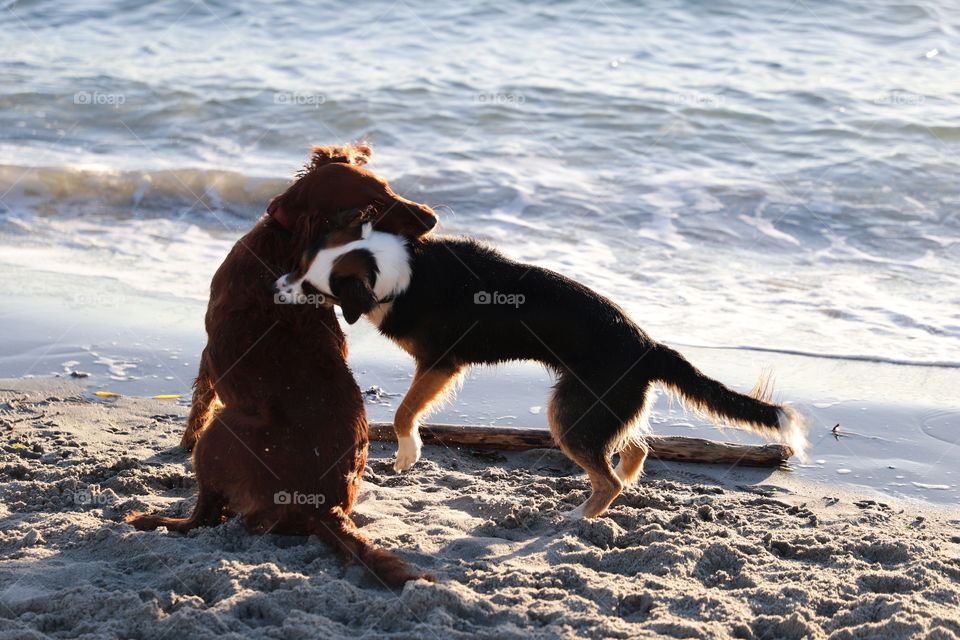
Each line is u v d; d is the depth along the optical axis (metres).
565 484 5.32
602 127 11.98
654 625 3.59
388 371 6.83
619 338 4.95
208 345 4.59
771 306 7.99
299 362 4.35
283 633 3.43
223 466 4.24
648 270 8.66
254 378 4.29
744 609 3.79
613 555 4.28
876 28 15.30
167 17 15.88
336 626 3.52
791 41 14.91
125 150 11.27
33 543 4.18
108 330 7.26
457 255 5.11
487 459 5.75
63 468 5.07
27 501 4.71
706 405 4.95
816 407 6.34
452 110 12.39
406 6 16.30
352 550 4.05
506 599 3.80
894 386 6.64
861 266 8.83
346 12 16.00
